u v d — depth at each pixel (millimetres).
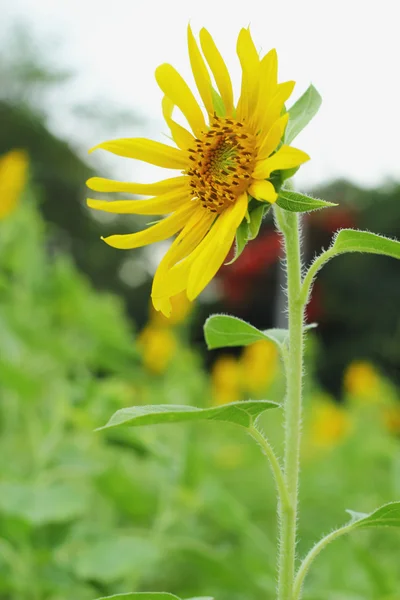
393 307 6039
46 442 1295
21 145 7977
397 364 5574
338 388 5902
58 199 7629
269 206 704
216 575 1174
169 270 697
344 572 1377
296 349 709
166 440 1578
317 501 2143
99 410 1296
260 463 2400
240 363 3037
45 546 1103
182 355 2768
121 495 1301
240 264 4707
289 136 703
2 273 2180
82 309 2229
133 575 1172
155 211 722
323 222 5016
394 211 6578
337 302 6152
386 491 2049
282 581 691
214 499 1267
